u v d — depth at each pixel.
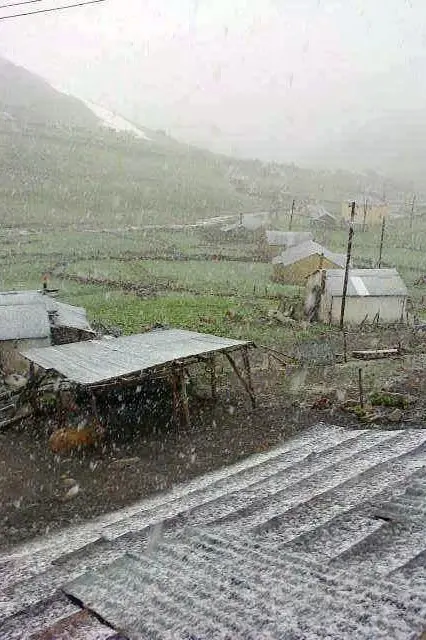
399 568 6.97
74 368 20.33
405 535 8.01
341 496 10.17
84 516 15.17
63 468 18.28
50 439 19.91
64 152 139.12
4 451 19.62
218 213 116.50
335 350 32.94
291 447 15.97
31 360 21.75
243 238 87.06
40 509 15.69
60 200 108.19
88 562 8.91
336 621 5.73
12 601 7.82
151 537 9.55
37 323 28.27
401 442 13.51
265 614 6.08
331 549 8.05
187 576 7.42
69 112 194.12
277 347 33.66
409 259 76.19
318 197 149.25
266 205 128.75
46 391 24.36
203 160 169.00
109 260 66.62
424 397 22.14
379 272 44.00
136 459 18.64
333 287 42.06
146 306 44.38
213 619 6.14
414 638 5.29
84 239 81.38
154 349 22.22
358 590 6.39
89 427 20.09
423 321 43.06
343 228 100.88
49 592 7.89
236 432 20.64
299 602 6.26
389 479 10.66
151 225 99.19
